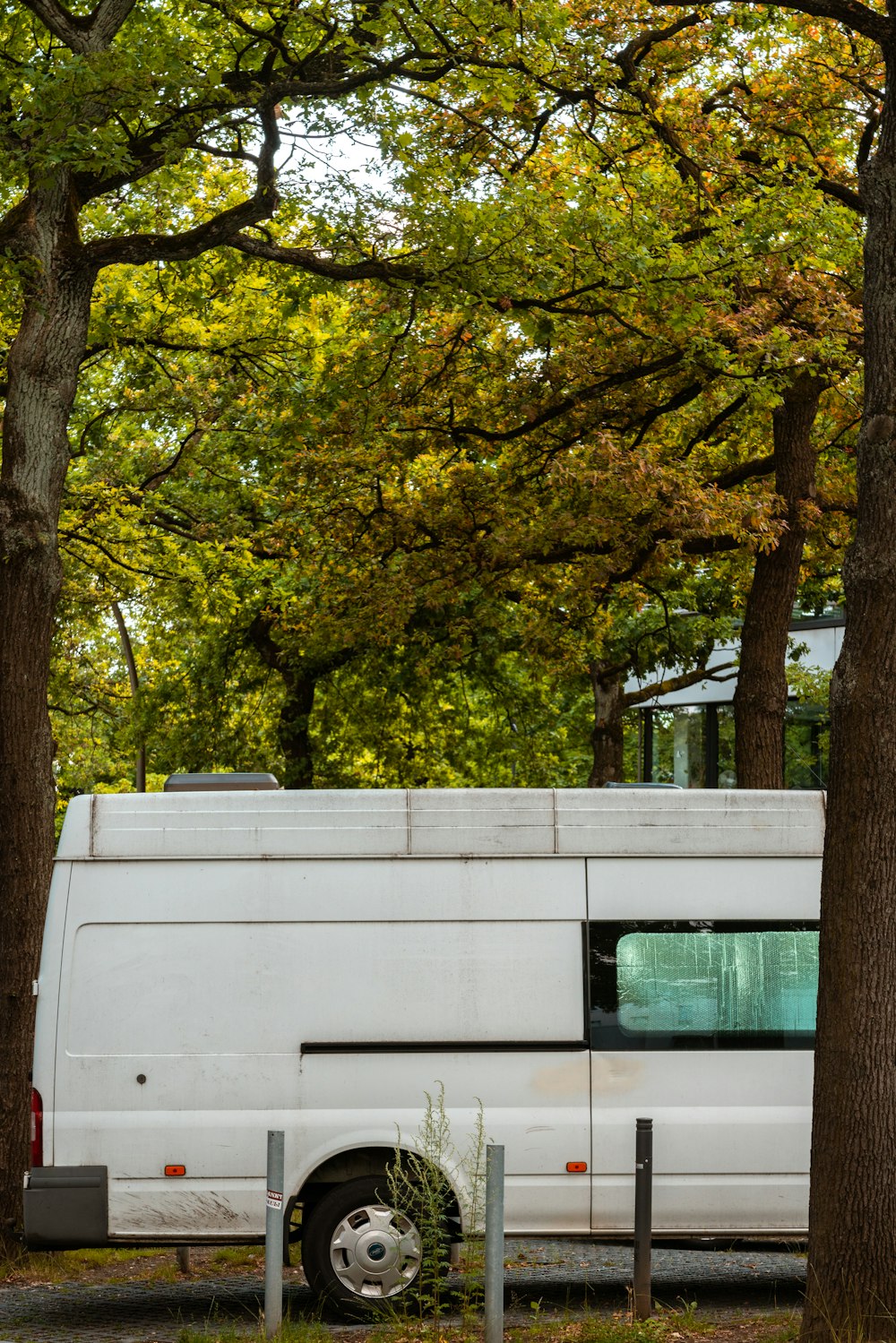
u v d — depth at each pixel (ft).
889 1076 20.20
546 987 27.09
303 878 27.20
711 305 46.88
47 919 26.96
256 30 39.81
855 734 20.72
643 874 27.63
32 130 33.40
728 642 96.58
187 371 64.90
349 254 44.19
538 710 92.68
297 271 47.37
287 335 56.95
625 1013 27.17
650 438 58.13
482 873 27.37
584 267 44.24
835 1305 20.02
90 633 102.53
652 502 49.62
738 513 48.08
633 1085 26.96
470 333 53.72
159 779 109.19
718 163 49.06
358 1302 25.76
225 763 93.71
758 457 60.59
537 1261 31.81
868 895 20.44
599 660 84.99
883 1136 20.11
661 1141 26.81
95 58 33.27
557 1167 26.61
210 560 74.69
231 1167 26.30
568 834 27.61
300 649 77.66
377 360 53.06
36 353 34.81
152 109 37.17
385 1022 26.78
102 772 139.54
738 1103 27.07
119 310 54.60
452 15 39.73
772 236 47.55
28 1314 26.43
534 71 43.29
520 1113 26.68
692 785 114.21
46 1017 26.61
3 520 33.73
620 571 55.26
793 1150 27.04
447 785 99.25
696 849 27.78
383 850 27.35
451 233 41.14
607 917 27.43
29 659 33.58
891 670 20.68
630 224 44.19
